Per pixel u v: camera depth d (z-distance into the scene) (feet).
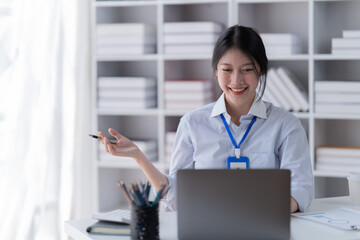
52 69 13.41
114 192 15.56
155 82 14.88
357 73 13.89
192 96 13.87
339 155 13.05
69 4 14.03
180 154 8.82
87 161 14.66
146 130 15.71
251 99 8.49
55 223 13.43
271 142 8.41
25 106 12.66
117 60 15.02
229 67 7.93
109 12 15.15
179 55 13.84
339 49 12.90
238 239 6.42
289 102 13.26
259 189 6.38
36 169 12.96
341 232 6.89
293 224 7.28
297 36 13.76
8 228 12.35
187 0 13.75
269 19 14.47
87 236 6.84
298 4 14.17
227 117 8.54
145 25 14.19
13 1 12.45
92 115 14.71
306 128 13.92
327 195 14.40
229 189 6.39
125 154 7.79
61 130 13.60
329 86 12.98
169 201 8.21
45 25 13.14
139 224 6.49
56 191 13.50
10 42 12.41
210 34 13.64
